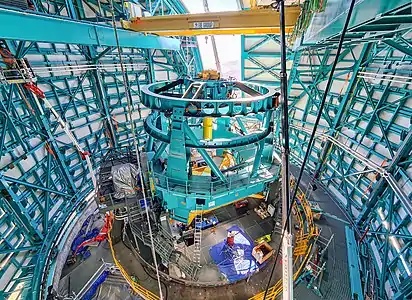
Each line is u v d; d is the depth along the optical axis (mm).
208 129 13773
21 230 15500
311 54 20844
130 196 13141
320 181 21219
